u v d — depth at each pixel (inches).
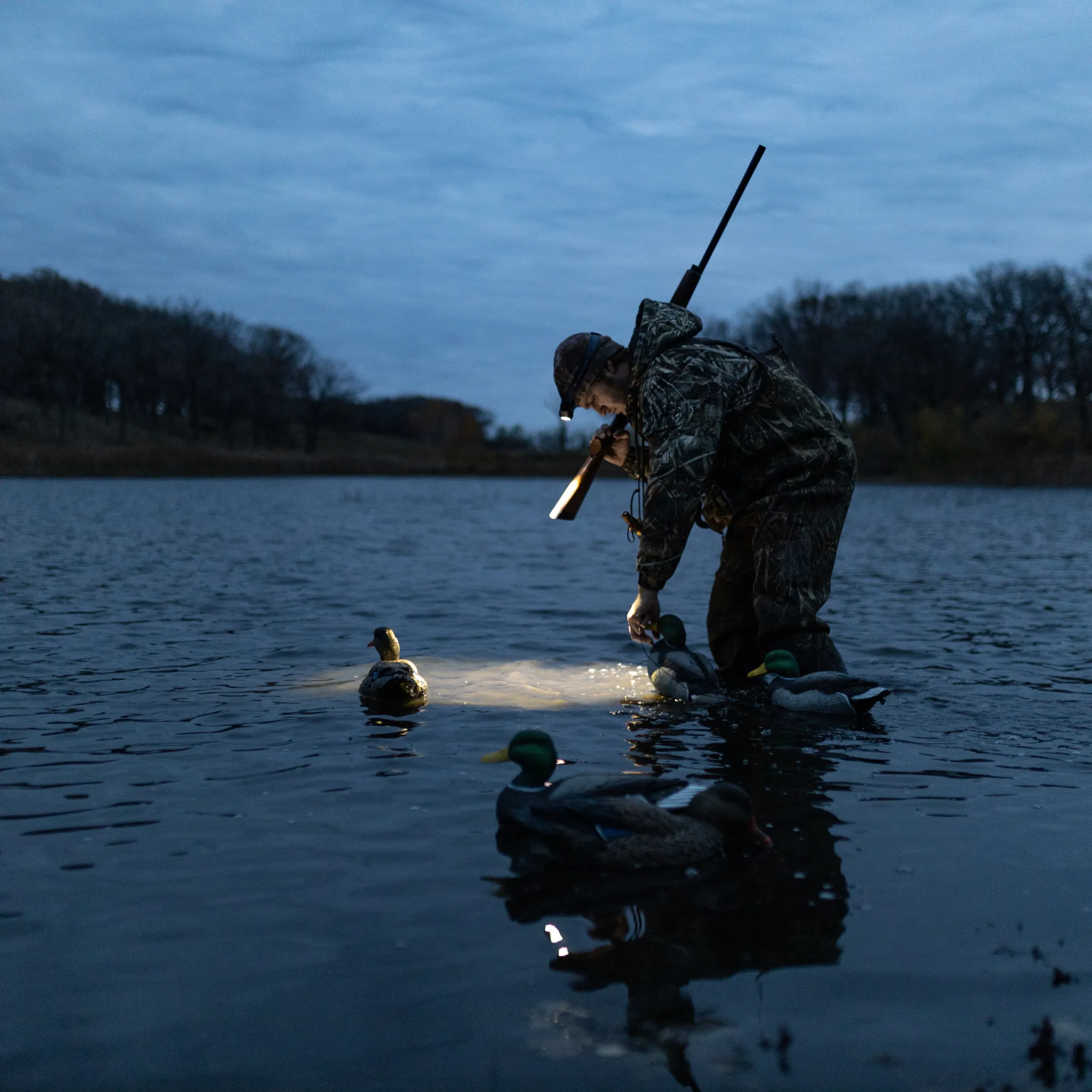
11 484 2657.5
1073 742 224.2
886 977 117.3
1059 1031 105.4
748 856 156.2
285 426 5743.1
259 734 228.1
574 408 273.7
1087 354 3646.7
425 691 268.4
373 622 404.2
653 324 259.3
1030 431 3444.9
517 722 242.7
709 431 248.2
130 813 174.1
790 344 4259.4
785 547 265.6
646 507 254.5
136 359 5231.3
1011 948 124.0
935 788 190.1
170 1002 112.3
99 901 138.6
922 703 263.9
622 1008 111.1
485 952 124.5
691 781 175.3
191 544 811.4
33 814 173.3
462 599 480.7
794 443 264.4
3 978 117.5
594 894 142.6
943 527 1181.7
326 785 190.5
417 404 7071.9
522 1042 104.2
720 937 128.5
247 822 170.4
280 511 1451.8
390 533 1008.2
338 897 140.9
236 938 128.0
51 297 5423.2
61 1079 97.8
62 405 4921.3
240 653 331.9
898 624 409.7
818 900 139.6
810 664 269.0
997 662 323.6
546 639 367.2
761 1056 101.4
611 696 272.7
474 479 4284.0
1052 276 3846.0
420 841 162.6
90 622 395.5
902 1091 95.3
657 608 265.6
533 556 737.0
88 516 1232.8
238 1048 103.3
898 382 4023.1
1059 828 167.3
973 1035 105.0
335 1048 103.2
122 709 251.3
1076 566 683.4
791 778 196.5
